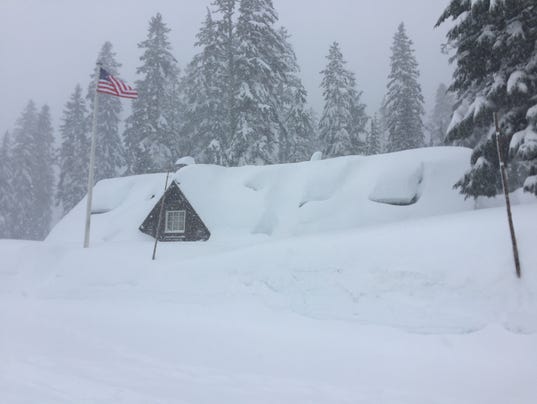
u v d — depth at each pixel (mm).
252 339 10039
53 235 23625
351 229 14195
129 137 39562
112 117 43688
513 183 18406
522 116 13641
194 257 15562
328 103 36594
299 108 35094
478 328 8711
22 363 7871
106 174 42594
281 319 11109
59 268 17094
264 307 11891
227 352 9125
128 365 8008
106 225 22422
